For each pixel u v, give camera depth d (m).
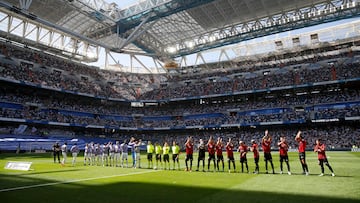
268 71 64.06
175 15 53.34
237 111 62.81
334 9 47.84
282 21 52.56
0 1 37.38
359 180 12.96
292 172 16.80
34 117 52.38
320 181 12.80
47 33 60.56
